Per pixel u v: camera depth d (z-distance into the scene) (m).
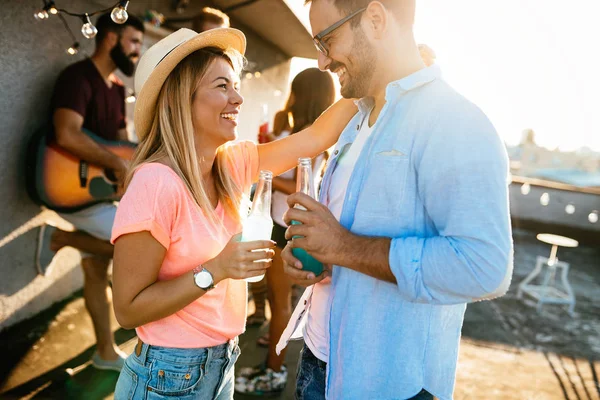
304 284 1.35
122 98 3.19
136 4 3.93
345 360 1.25
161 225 1.26
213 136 1.44
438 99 1.16
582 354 4.15
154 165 1.31
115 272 1.27
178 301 1.26
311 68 2.74
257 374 2.83
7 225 2.96
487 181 1.03
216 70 1.39
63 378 2.63
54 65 3.17
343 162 1.46
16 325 3.13
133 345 3.12
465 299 1.07
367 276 1.23
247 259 1.24
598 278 7.14
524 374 3.65
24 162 3.02
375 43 1.25
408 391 1.19
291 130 2.80
